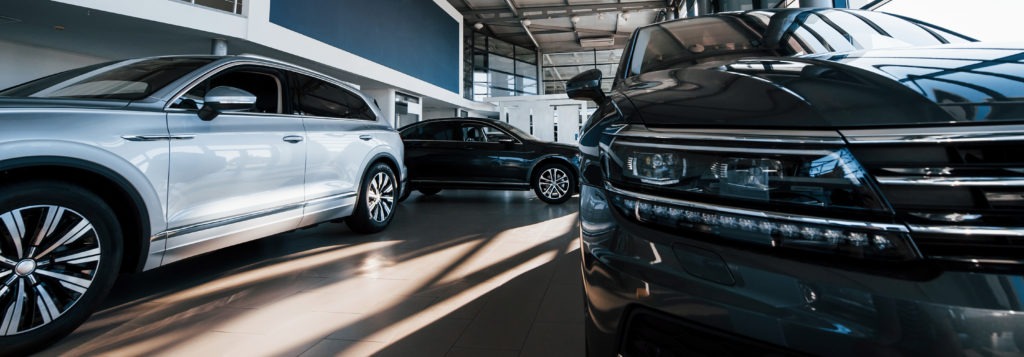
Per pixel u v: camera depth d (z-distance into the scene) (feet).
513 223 12.66
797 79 2.51
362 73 32.81
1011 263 1.59
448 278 7.32
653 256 2.33
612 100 3.42
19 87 6.16
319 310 5.91
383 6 36.01
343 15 30.99
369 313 5.82
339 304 6.13
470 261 8.40
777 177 2.03
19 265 4.36
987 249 1.62
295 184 7.78
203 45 23.15
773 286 1.95
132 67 6.64
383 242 9.98
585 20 52.49
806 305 1.86
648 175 2.46
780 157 2.04
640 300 2.32
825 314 1.82
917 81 2.10
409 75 39.75
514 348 4.80
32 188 4.39
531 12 49.19
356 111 10.20
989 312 1.56
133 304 6.10
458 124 18.03
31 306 4.46
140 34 20.98
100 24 19.22
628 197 2.54
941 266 1.66
